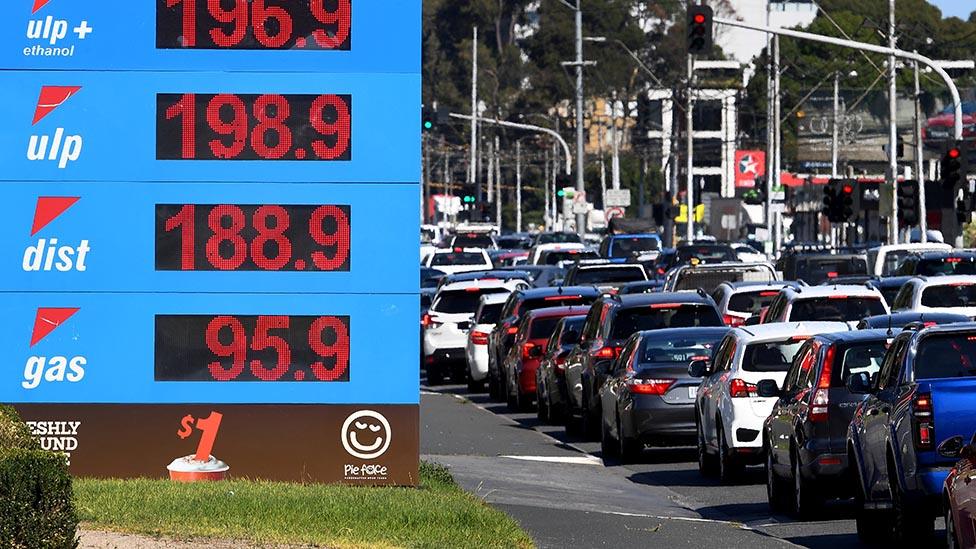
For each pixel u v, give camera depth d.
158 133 45.56
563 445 73.31
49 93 45.62
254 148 45.56
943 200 126.94
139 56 45.66
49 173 45.56
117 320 45.72
